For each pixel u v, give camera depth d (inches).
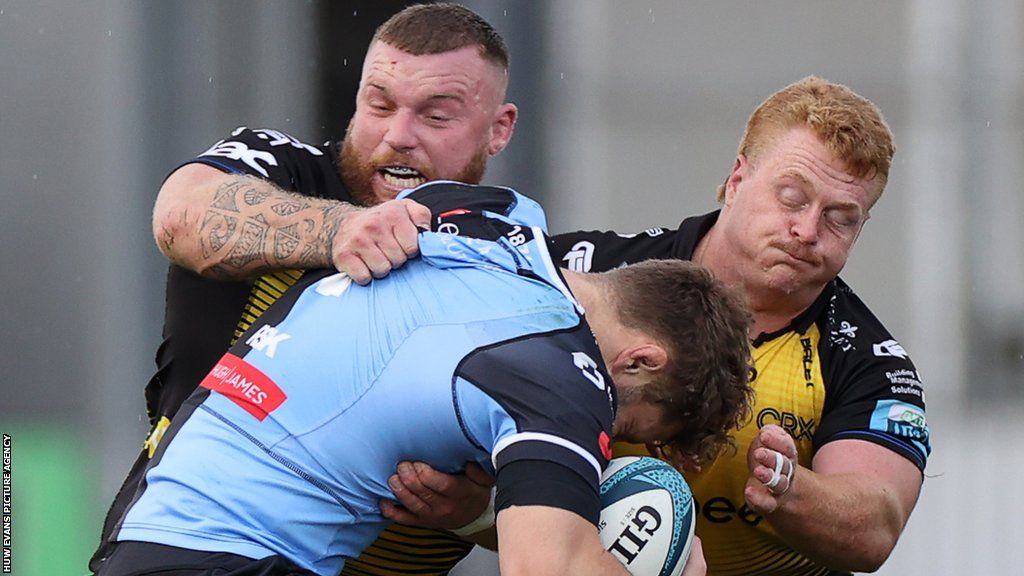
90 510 884.6
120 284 979.9
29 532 855.7
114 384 969.5
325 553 378.3
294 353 382.3
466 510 394.0
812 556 462.9
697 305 393.1
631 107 1051.9
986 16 1048.2
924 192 1050.7
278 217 415.2
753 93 1049.5
